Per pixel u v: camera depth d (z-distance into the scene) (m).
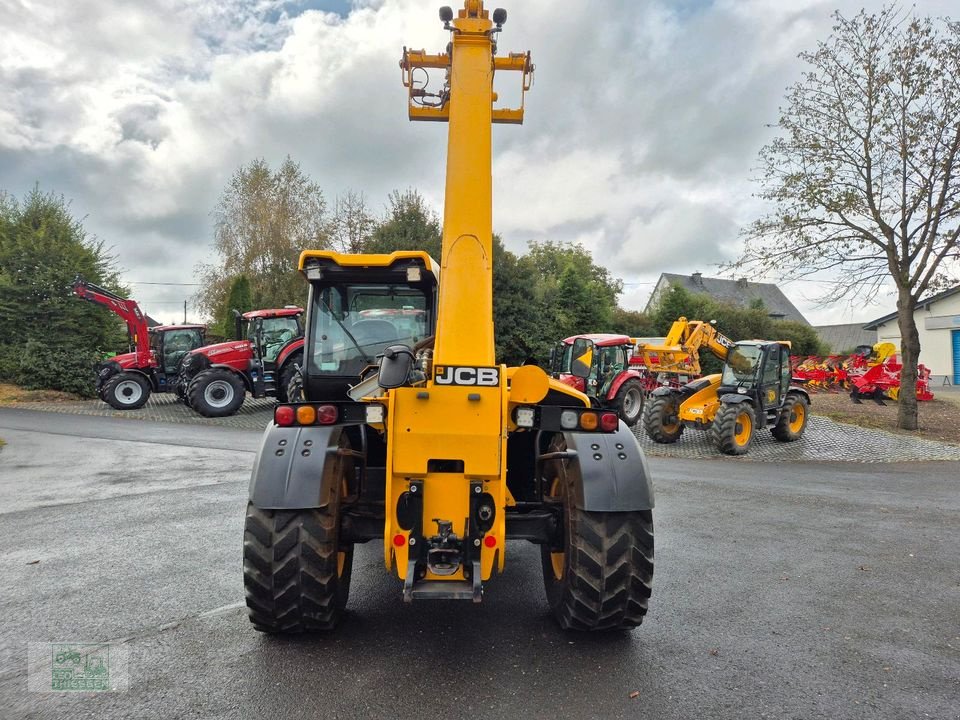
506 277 25.66
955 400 22.09
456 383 3.14
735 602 4.15
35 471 9.04
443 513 3.18
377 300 4.99
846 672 3.19
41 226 21.06
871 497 7.94
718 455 12.26
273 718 2.70
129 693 2.88
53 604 3.97
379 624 3.70
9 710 2.74
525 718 2.72
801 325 39.00
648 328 36.03
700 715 2.76
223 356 16.44
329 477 3.34
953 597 4.30
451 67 3.59
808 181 14.23
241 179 33.66
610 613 3.38
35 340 20.08
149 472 8.95
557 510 3.64
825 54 13.79
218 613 3.82
